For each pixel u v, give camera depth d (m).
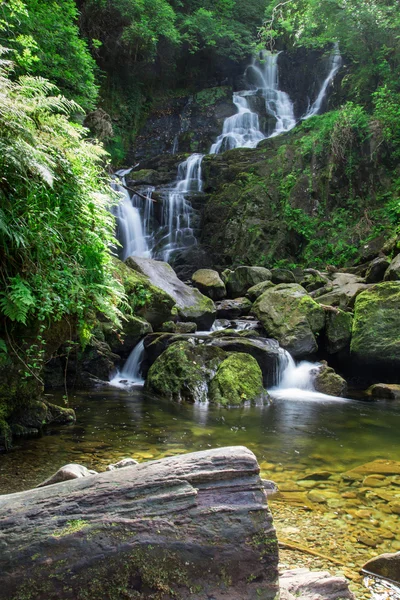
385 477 4.06
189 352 7.58
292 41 22.38
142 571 1.75
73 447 4.57
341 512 3.32
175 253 15.79
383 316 8.66
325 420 6.24
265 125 21.69
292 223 15.01
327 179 15.10
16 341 4.36
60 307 4.11
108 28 19.34
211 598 1.79
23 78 4.41
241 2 25.56
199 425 5.70
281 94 22.77
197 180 18.20
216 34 22.70
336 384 8.16
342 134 15.03
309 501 3.51
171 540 1.80
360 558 2.69
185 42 23.09
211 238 16.17
